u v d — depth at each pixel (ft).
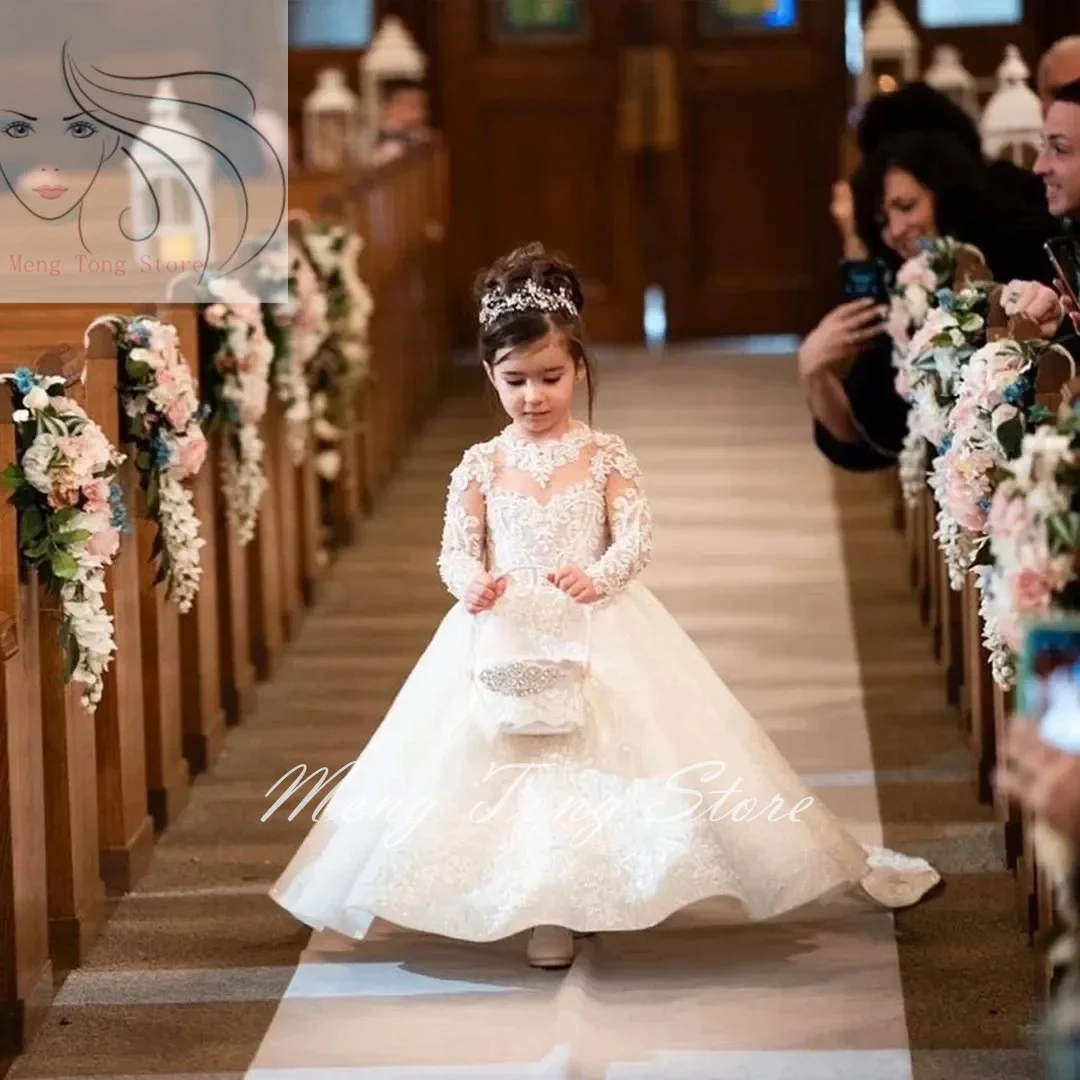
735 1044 14.47
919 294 20.56
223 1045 14.90
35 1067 14.69
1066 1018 10.03
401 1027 14.99
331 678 25.55
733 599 28.66
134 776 18.76
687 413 42.24
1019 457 14.03
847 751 21.93
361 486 34.47
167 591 19.24
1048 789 9.95
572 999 15.05
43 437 15.02
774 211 50.83
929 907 17.20
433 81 50.72
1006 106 32.12
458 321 51.31
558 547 15.83
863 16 49.44
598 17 50.21
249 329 21.97
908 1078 13.89
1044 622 10.25
